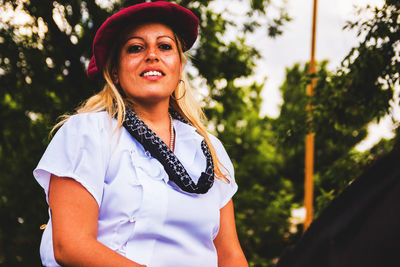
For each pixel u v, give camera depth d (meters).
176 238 1.33
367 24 2.97
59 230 1.22
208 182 1.40
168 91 1.49
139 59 1.47
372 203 0.72
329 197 3.59
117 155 1.34
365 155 3.42
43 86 6.69
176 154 1.48
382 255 0.68
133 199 1.31
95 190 1.28
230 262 1.56
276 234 9.10
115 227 1.30
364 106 3.38
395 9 2.89
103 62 1.52
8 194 7.50
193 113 1.68
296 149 4.06
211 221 1.43
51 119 6.76
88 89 6.48
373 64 3.07
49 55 6.26
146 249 1.30
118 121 1.38
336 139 3.80
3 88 6.49
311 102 3.70
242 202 9.28
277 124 3.93
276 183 11.11
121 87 1.57
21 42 5.82
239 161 10.52
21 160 7.57
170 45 1.51
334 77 3.39
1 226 7.59
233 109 8.86
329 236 0.76
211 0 7.05
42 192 7.59
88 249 1.20
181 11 1.52
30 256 7.46
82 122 1.35
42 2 5.33
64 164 1.29
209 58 7.86
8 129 7.25
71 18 5.94
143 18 1.49
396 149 0.74
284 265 0.82
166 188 1.33
